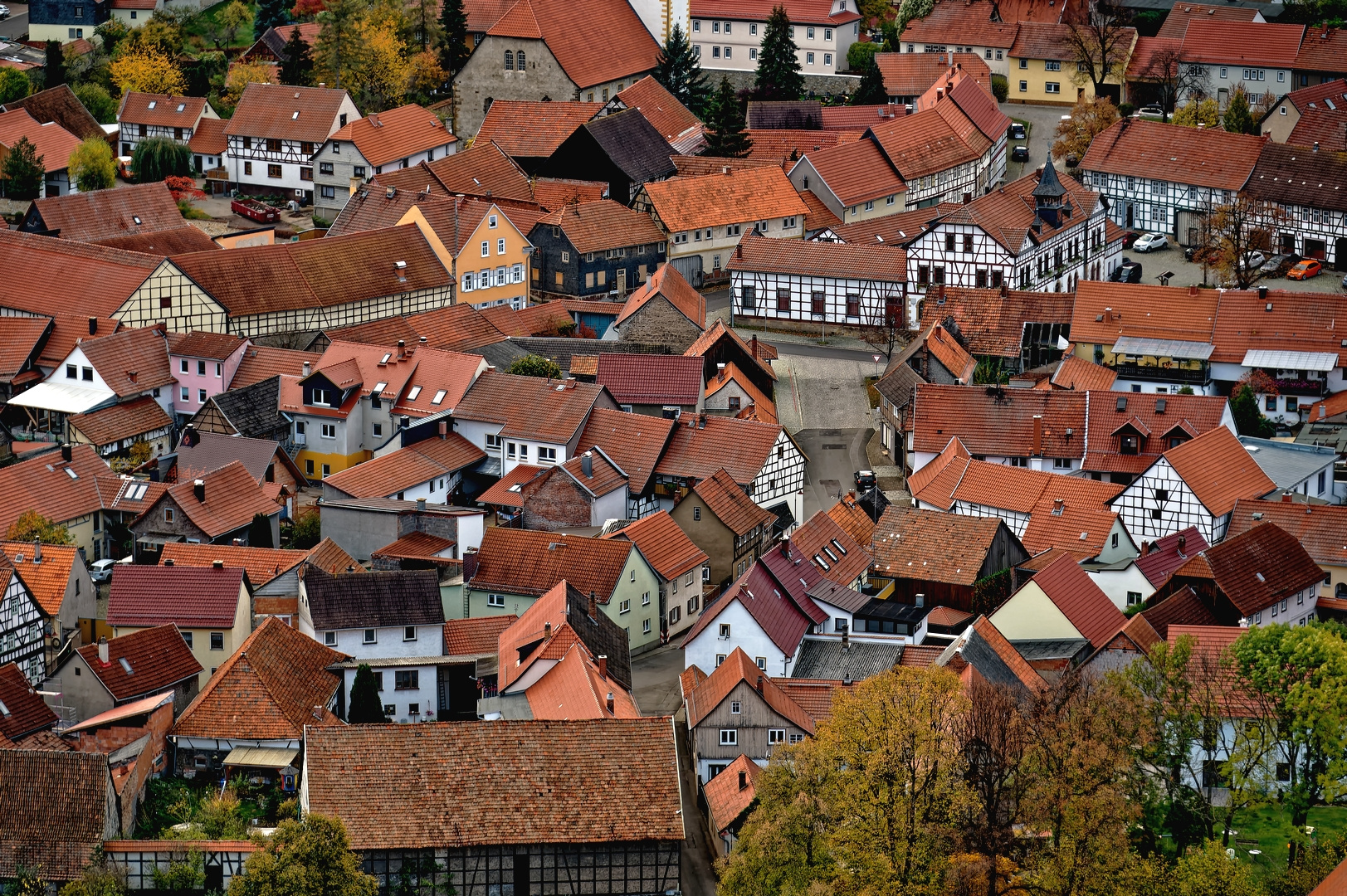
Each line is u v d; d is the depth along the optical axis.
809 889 198.12
